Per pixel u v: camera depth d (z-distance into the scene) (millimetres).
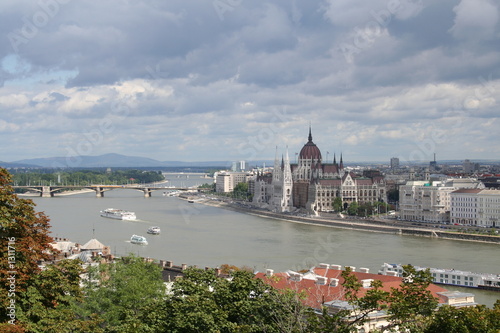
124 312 107188
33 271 99625
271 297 102250
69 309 100312
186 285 109062
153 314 101875
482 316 88875
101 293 121000
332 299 115312
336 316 91188
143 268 131875
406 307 86688
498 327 86688
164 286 131750
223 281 112562
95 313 107938
